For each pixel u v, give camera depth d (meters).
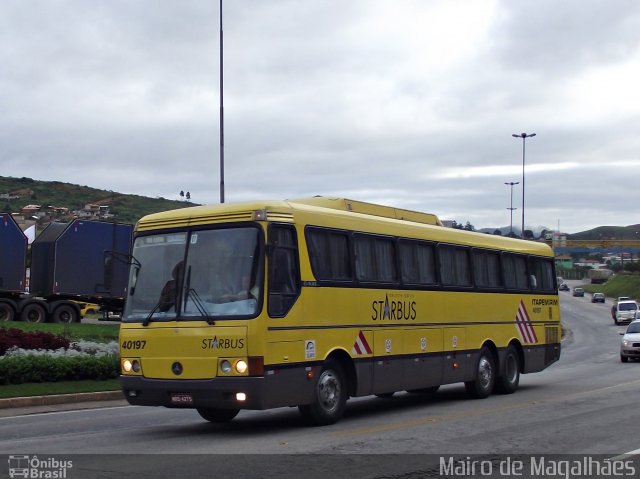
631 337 33.62
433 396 19.22
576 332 62.78
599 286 146.38
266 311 12.26
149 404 12.77
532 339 20.94
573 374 26.33
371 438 12.13
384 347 15.02
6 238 36.84
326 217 13.94
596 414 14.92
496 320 19.27
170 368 12.53
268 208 12.65
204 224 12.91
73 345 22.95
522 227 66.56
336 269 14.01
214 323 12.30
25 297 38.25
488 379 18.72
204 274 12.68
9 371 18.81
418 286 16.28
